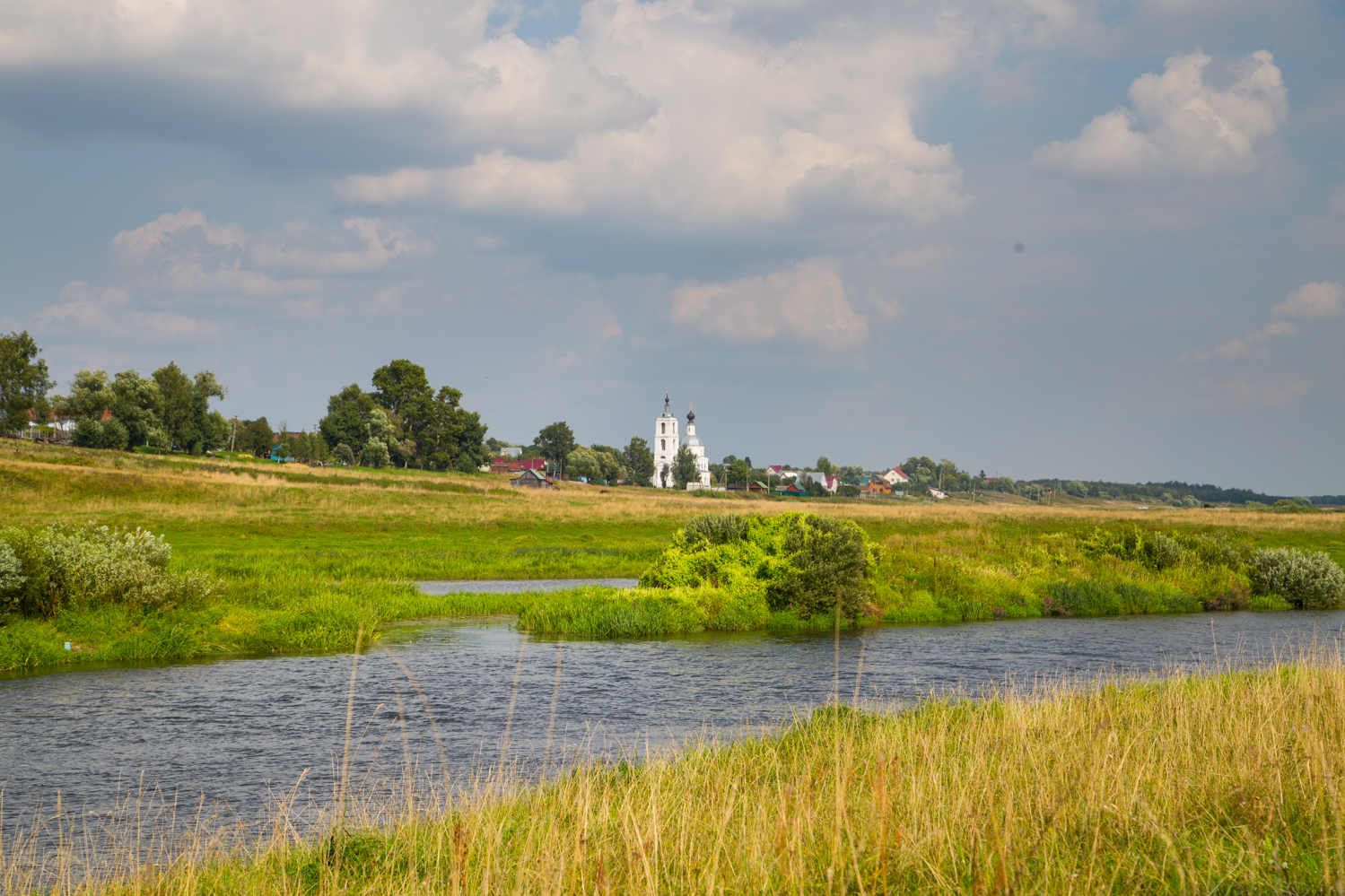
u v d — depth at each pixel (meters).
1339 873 5.09
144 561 22.05
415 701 15.77
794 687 17.19
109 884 7.15
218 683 17.14
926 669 19.41
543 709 15.19
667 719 14.44
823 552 27.17
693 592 27.19
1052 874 5.47
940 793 6.95
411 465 180.62
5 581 19.61
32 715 14.52
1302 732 8.41
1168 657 21.17
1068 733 8.84
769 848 5.85
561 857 5.45
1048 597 31.27
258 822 9.27
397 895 6.09
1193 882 5.00
